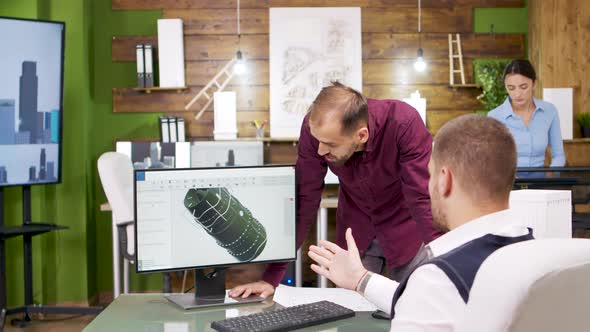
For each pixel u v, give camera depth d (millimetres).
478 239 1161
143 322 1856
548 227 1902
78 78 4957
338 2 5301
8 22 4219
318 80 5281
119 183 4098
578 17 5039
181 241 2090
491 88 5082
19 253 4676
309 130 2189
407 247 2498
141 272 2049
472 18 5328
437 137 1245
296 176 2234
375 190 2410
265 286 2172
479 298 945
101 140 5344
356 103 1992
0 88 4207
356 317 1906
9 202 4652
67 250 4980
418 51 5117
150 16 5320
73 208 4977
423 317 1096
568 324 959
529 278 908
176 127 5137
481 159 1181
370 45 5320
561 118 5000
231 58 5324
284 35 5273
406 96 5324
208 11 5305
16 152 4289
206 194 2113
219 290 2137
